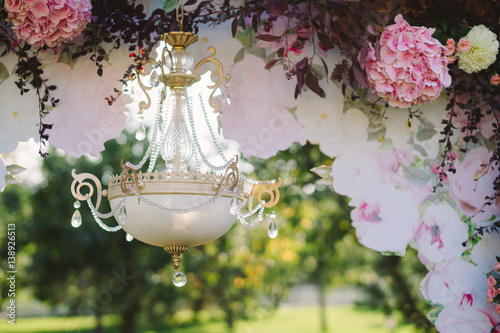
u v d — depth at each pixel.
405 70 2.14
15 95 2.42
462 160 2.57
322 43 2.35
